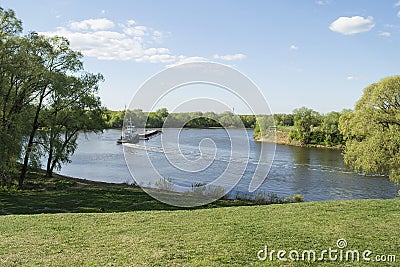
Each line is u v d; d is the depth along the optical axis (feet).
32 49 68.23
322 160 142.82
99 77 87.15
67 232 29.01
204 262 21.40
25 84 67.82
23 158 72.74
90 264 21.56
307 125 201.77
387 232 28.14
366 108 91.09
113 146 176.14
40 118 76.33
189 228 29.60
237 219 32.89
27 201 56.18
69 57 75.41
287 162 136.15
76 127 86.63
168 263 21.39
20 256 23.04
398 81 85.92
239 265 20.95
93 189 69.72
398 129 85.46
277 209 37.93
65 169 113.19
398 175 84.07
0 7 63.36
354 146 90.84
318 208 37.93
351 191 88.58
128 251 23.76
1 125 65.51
